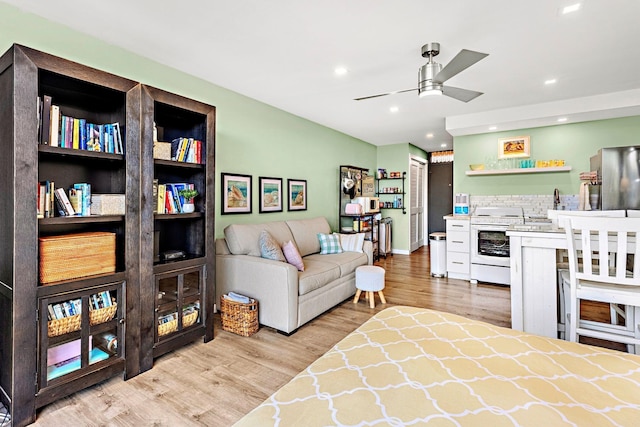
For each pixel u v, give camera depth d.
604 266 1.85
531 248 2.28
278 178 4.35
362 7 2.12
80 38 2.44
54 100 2.11
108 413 1.73
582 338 2.63
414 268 5.54
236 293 3.07
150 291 2.21
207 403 1.82
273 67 3.05
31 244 1.68
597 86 3.59
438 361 0.98
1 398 1.76
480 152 5.18
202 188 2.66
